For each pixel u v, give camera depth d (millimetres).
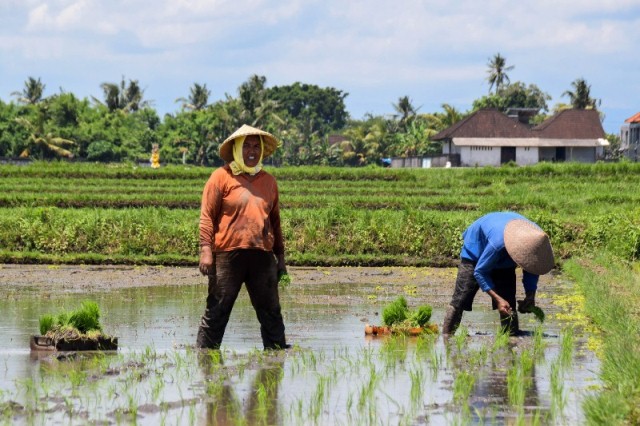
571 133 116250
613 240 35656
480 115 115750
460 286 16906
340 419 10133
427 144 143500
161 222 36438
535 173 67875
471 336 16719
